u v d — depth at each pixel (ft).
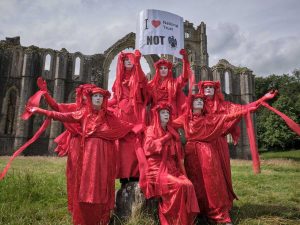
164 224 16.74
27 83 146.30
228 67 172.55
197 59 224.74
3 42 161.79
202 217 19.60
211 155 19.06
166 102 19.77
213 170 18.76
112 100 22.41
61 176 36.88
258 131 222.28
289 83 265.13
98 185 16.47
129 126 18.54
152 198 18.70
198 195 19.31
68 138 20.31
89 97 17.70
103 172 16.84
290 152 187.32
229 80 171.53
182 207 16.03
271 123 207.72
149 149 17.88
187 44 225.97
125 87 21.95
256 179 43.04
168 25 23.48
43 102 143.74
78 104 18.97
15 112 146.00
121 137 18.20
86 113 17.88
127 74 22.27
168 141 18.49
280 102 209.77
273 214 21.75
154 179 17.43
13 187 25.07
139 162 18.01
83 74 158.61
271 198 28.17
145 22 23.26
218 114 20.24
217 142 20.65
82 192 16.22
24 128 139.64
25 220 18.52
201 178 19.35
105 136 17.43
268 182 39.99
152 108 20.43
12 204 21.61
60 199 25.02
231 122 20.89
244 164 81.76
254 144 19.11
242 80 171.94
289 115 204.64
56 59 155.94
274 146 215.92
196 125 19.54
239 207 23.58
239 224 18.86
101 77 160.97
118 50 165.37
